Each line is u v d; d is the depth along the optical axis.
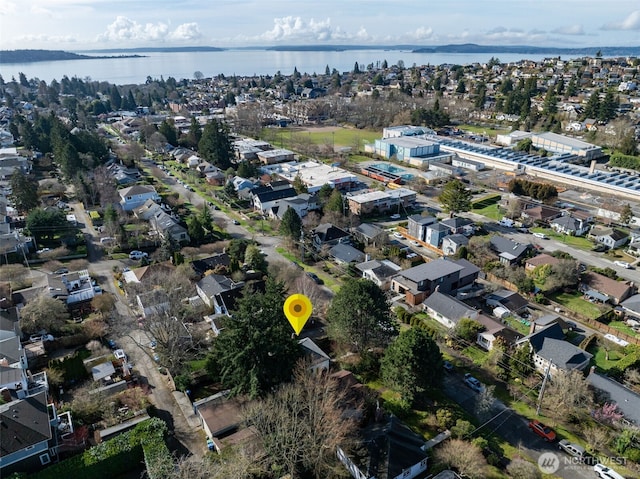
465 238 61.66
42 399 31.16
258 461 28.47
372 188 88.50
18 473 27.34
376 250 60.94
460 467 28.80
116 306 48.59
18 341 38.59
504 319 47.06
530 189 80.81
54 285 49.72
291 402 30.52
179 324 41.00
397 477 27.88
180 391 36.44
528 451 31.50
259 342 31.78
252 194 79.56
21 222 68.38
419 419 33.78
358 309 38.22
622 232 66.25
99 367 37.97
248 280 53.41
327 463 29.12
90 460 28.19
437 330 44.66
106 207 70.94
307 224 67.94
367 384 37.56
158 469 27.25
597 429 32.28
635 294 50.78
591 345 43.03
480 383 37.56
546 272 52.12
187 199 83.44
